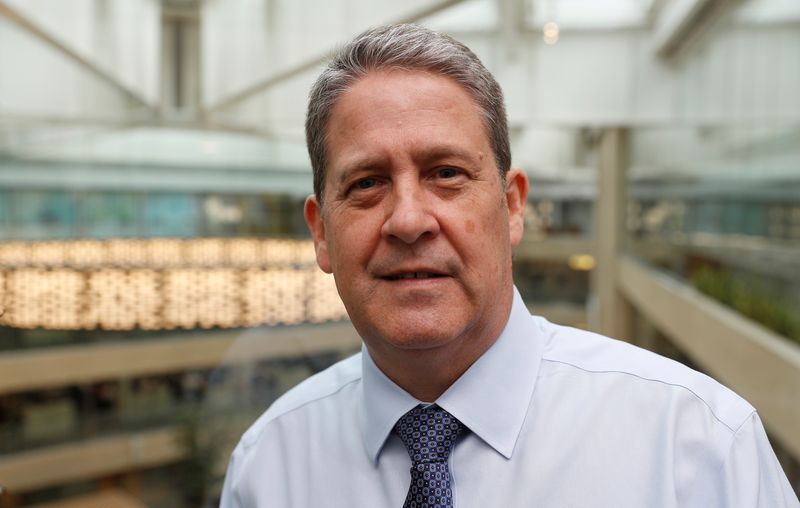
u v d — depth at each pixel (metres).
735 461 0.83
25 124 8.35
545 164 14.20
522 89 7.37
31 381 11.69
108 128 8.48
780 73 5.53
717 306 6.59
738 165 7.64
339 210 0.87
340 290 0.89
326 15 5.45
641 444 0.87
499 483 0.89
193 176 12.23
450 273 0.83
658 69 7.26
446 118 0.85
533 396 0.95
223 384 5.61
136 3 5.85
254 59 5.94
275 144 12.12
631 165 13.63
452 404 0.91
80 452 11.62
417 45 0.87
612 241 14.02
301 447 1.05
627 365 0.96
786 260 5.63
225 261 9.07
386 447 0.96
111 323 6.50
